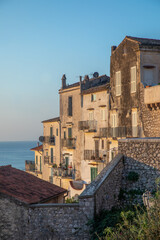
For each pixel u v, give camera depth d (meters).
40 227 17.36
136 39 35.16
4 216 17.88
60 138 51.00
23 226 17.58
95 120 42.34
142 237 12.31
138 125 33.47
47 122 55.62
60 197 22.69
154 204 13.73
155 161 18.20
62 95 50.31
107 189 18.03
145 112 32.31
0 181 20.50
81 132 45.22
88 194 16.86
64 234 16.98
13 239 17.67
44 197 19.91
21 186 20.77
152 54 33.81
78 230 16.83
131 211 16.98
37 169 60.38
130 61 35.00
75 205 17.00
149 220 12.80
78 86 45.84
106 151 39.53
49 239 17.16
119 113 37.19
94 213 16.77
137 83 33.75
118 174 18.97
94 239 15.98
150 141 18.44
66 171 47.53
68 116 48.47
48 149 55.09
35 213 17.48
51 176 51.94
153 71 33.88
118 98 37.44
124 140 19.45
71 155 47.66
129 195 18.67
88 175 43.19
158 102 29.50
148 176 18.39
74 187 40.38
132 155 19.06
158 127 30.31
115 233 14.68
